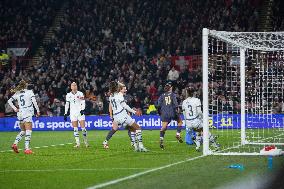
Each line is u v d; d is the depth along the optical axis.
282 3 61.41
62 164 20.83
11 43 63.69
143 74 54.72
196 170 18.05
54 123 51.56
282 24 60.88
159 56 56.81
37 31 64.25
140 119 50.50
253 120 46.62
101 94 54.19
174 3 62.84
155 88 52.72
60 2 68.12
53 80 56.38
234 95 47.94
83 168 19.39
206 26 60.03
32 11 66.06
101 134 43.41
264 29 61.25
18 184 15.70
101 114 52.09
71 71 57.34
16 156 24.52
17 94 26.08
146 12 63.00
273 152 22.98
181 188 14.38
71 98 29.78
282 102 45.97
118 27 62.44
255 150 26.06
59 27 65.88
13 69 58.28
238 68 47.88
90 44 60.78
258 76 44.62
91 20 63.22
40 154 25.38
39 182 16.05
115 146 29.94
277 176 16.39
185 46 58.44
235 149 26.78
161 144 28.19
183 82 53.47
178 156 23.33
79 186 15.10
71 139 37.66
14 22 65.44
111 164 20.53
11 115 53.19
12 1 66.19
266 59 43.25
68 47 60.50
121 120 26.45
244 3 61.34
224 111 47.12
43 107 53.72
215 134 39.62
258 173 17.14
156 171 17.89
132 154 24.70
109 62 58.53
